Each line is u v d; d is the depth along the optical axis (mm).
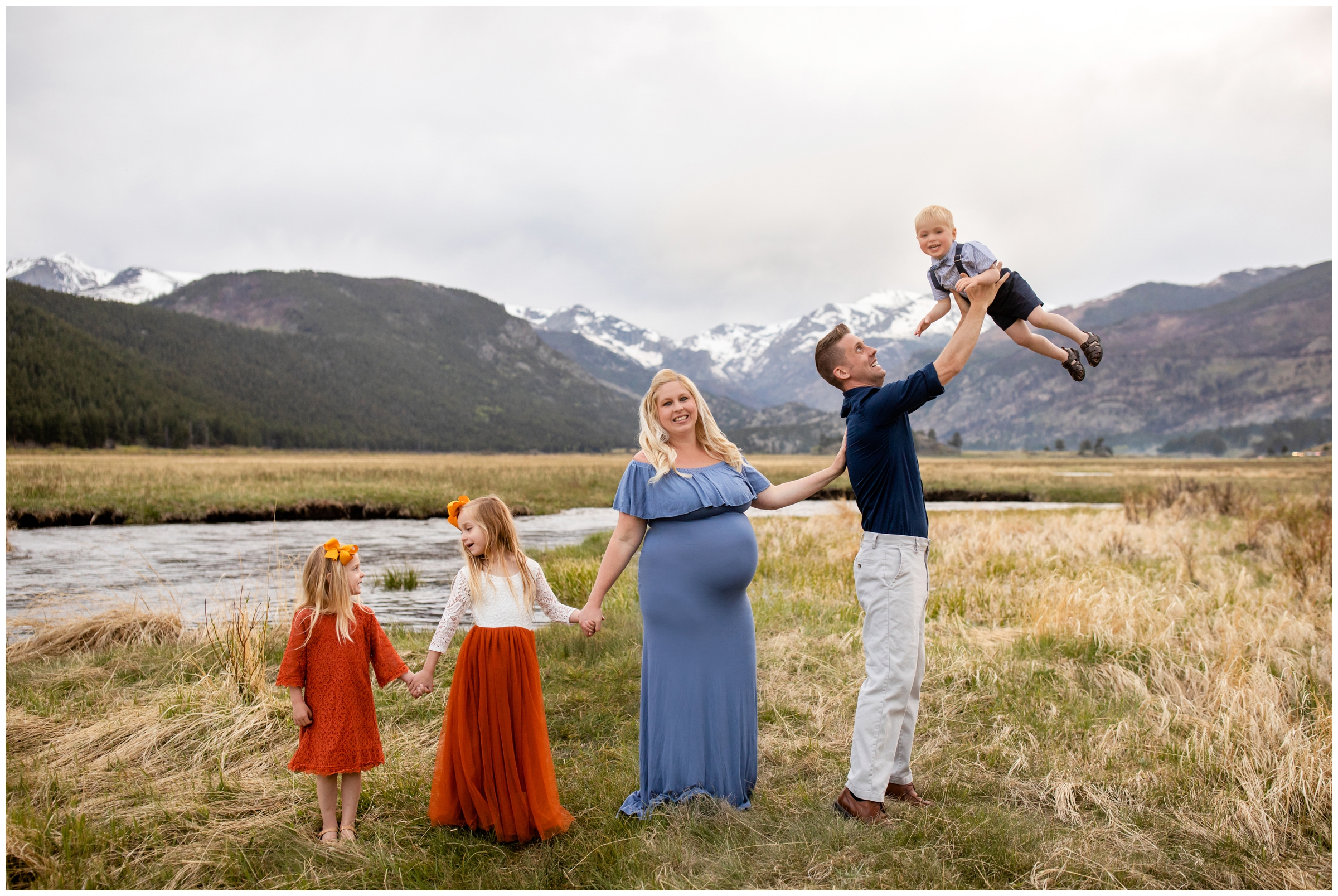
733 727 3293
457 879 2727
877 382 3324
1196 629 6062
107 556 12695
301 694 3066
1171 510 16594
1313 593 7398
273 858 2887
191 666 5273
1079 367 3414
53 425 109312
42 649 5973
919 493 3254
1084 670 5266
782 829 3064
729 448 3537
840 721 4395
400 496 23953
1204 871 2781
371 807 3357
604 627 6691
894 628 3168
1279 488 28312
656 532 3348
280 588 9578
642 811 3219
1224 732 3873
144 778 3613
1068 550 10906
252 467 39906
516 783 3023
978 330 3031
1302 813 3195
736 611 3340
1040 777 3596
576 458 92375
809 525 14883
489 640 3102
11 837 2906
